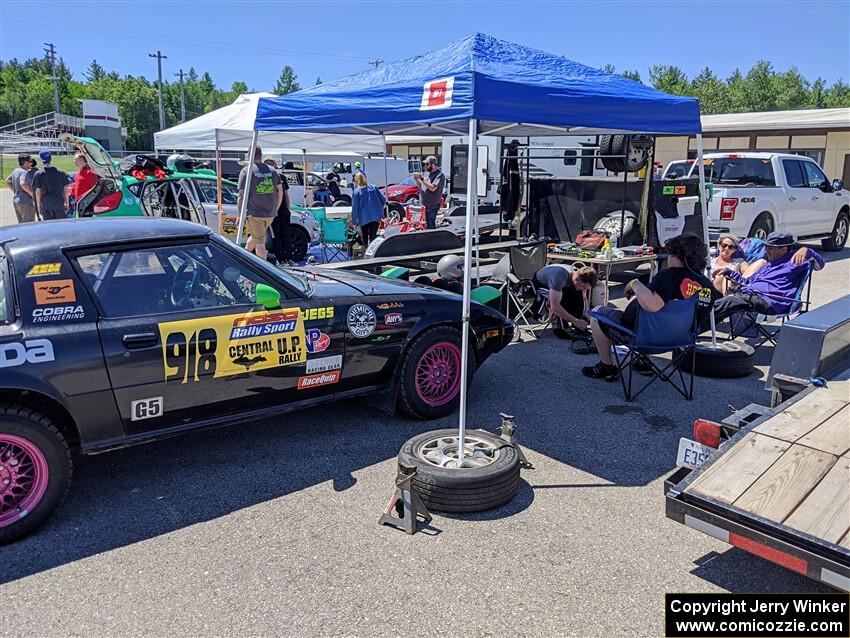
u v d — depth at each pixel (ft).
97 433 11.39
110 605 9.28
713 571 10.14
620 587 9.72
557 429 15.65
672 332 16.81
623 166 27.86
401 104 13.82
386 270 23.43
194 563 10.28
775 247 22.21
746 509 8.57
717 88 319.06
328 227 42.32
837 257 42.91
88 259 11.50
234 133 35.81
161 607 9.24
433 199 42.09
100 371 11.10
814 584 9.83
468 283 12.11
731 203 35.37
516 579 9.89
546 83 13.74
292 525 11.39
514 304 24.94
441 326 15.58
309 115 15.99
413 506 11.07
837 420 10.52
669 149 84.94
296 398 13.64
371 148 41.29
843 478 8.93
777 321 26.86
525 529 11.28
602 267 26.71
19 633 8.70
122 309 11.59
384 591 9.59
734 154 40.83
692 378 17.58
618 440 15.05
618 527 11.37
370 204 40.57
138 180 38.32
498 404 17.21
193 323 12.03
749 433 10.24
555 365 20.58
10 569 10.11
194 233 12.65
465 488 11.60
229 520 11.54
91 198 38.27
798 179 40.52
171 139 38.45
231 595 9.50
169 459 13.93
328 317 13.64
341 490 12.62
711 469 9.50
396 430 15.42
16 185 43.39
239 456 14.07
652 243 29.27
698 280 16.65
